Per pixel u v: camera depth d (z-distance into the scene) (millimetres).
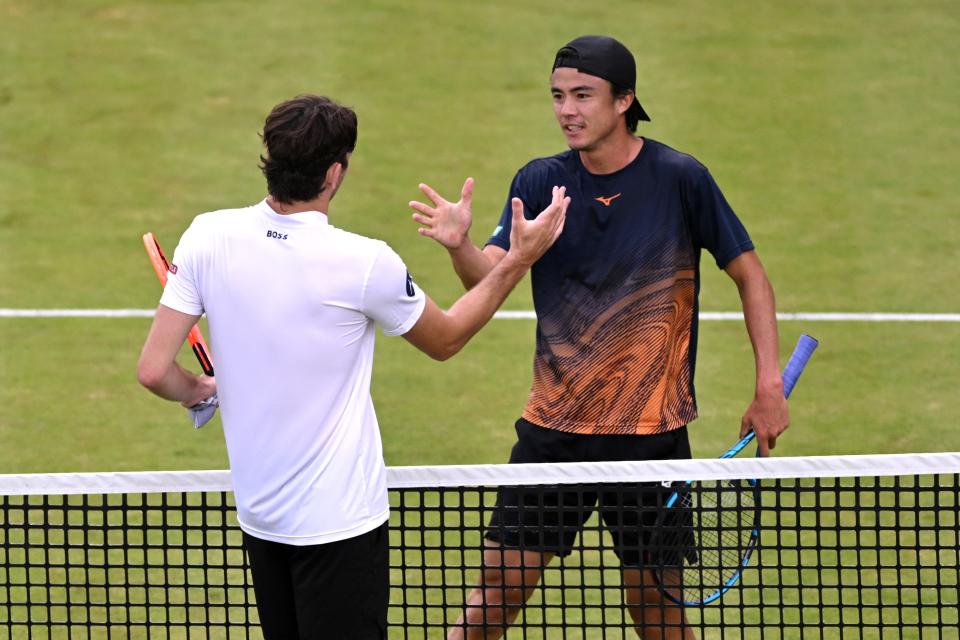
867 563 23156
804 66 54875
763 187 45094
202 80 52812
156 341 13289
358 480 13367
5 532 15766
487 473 15414
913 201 44000
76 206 43469
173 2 59969
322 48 55688
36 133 48625
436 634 21062
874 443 28750
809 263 39531
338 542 13320
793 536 24219
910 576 22641
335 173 13141
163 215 43031
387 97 51781
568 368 17078
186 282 13281
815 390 31625
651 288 16734
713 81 53375
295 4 59812
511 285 14602
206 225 13328
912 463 15258
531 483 15406
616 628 21344
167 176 45625
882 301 37062
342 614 13484
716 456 28203
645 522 17031
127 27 57312
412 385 32219
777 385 16531
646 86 52719
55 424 29906
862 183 45406
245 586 15797
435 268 39375
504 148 47969
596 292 16844
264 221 13125
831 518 24859
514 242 14484
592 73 16016
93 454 28328
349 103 51156
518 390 32031
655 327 16828
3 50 55031
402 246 40844
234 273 13086
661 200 16609
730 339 34875
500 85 52938
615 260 16703
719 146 48156
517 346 34781
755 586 16000
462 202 15922
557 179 16859
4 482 15438
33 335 35031
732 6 60406
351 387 13383
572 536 17234
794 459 15180
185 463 27922
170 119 49875
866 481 26344
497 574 17344
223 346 13273
